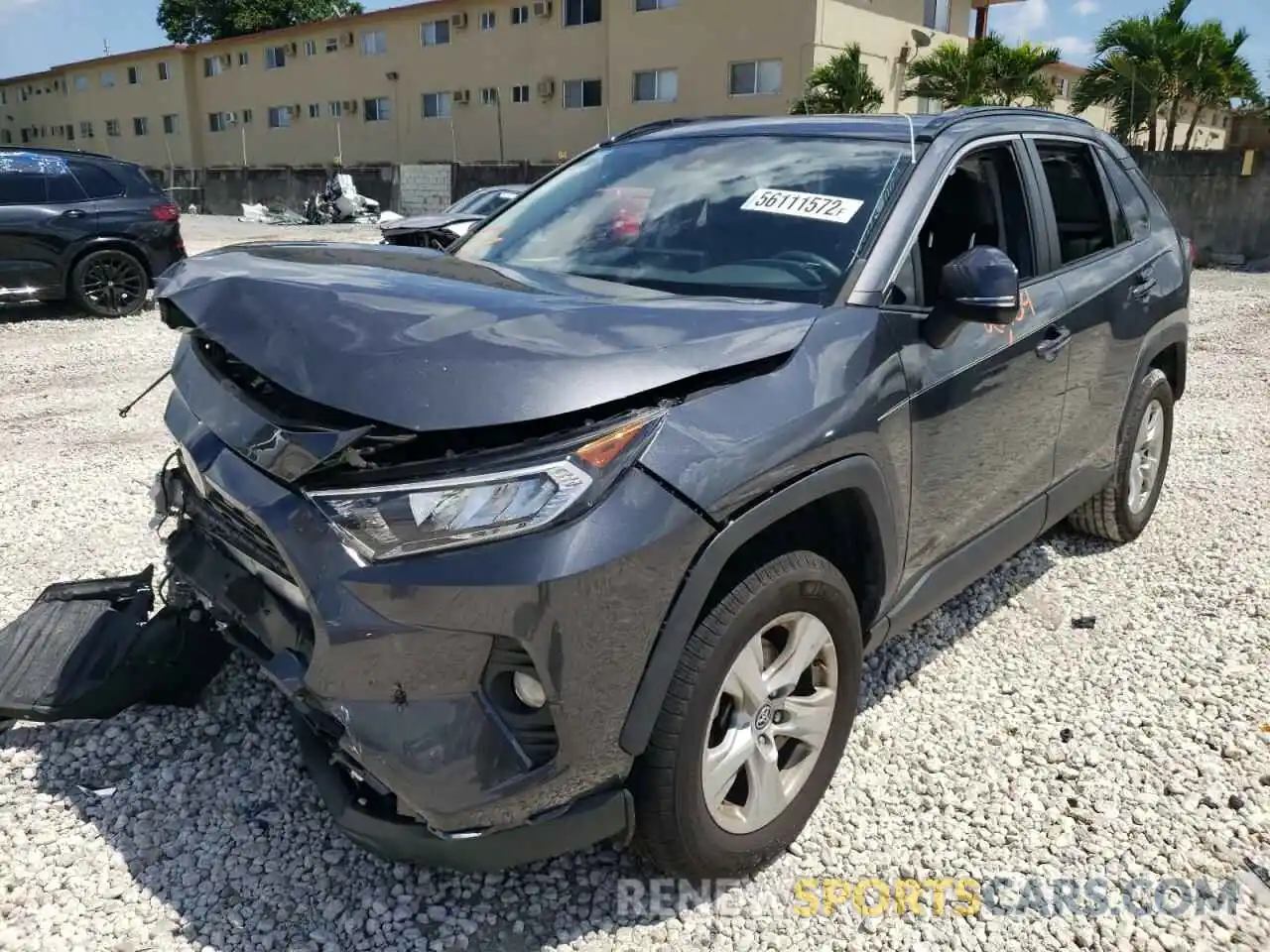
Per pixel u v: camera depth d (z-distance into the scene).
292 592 2.35
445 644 2.04
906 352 2.77
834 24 24.81
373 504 2.05
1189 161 19.56
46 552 4.46
